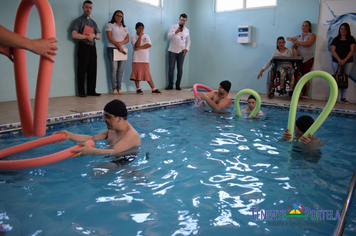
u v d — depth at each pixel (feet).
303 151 9.55
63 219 5.27
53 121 12.71
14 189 6.39
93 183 6.75
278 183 7.06
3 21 16.97
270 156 9.00
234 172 7.68
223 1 29.40
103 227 5.06
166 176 7.28
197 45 31.68
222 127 12.75
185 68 32.32
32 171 7.30
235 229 5.11
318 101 22.29
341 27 21.42
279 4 25.99
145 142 9.97
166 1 28.40
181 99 20.51
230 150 9.52
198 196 6.29
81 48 20.11
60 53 20.16
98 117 14.67
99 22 22.48
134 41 23.12
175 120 14.21
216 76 30.89
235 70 29.50
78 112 14.15
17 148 7.85
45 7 6.24
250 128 12.64
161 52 28.89
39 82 6.57
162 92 25.62
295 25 25.40
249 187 6.80
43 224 5.09
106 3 22.75
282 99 22.67
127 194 6.28
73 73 21.15
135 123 13.33
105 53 23.32
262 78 28.02
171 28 27.20
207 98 17.29
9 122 11.39
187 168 7.87
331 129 13.16
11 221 5.15
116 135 9.06
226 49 29.73
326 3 23.41
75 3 20.52
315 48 24.23
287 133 10.53
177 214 5.55
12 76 17.60
